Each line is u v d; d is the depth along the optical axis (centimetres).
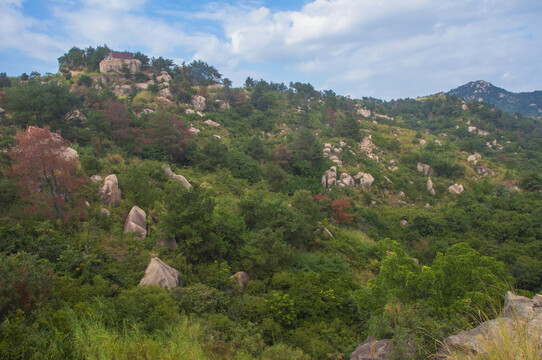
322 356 824
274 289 1249
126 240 1374
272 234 1547
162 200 1903
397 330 576
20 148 1362
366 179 4725
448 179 5403
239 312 1021
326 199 2966
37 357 509
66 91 2869
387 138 6881
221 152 3666
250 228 1828
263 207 1862
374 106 10875
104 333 600
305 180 4316
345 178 4650
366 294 848
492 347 379
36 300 666
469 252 818
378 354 587
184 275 1230
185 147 3453
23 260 735
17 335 538
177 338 677
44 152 1359
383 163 5725
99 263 1113
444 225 3609
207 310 986
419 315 628
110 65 6912
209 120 5428
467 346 429
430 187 4922
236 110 6544
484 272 746
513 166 6325
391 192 4800
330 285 1230
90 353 524
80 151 2308
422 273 741
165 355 573
